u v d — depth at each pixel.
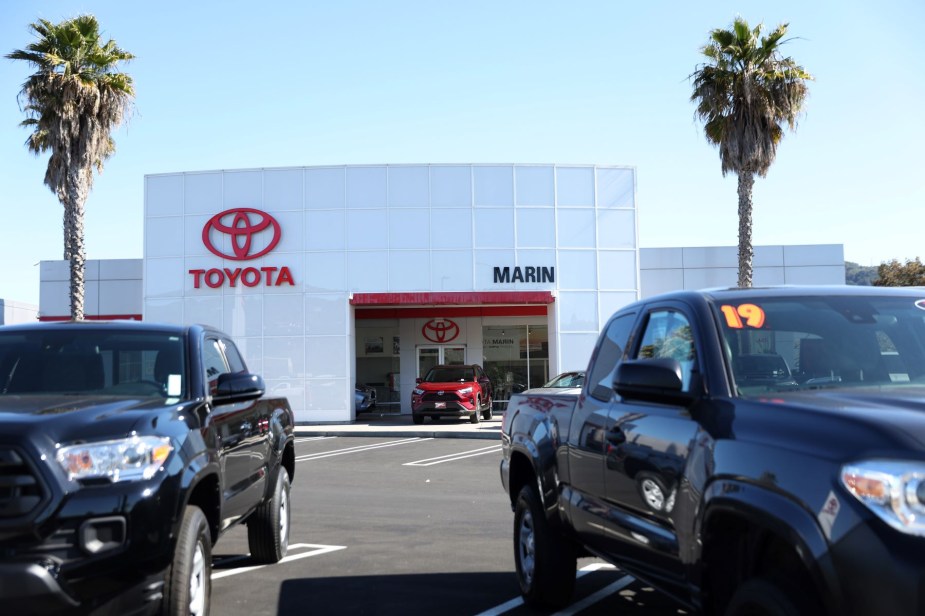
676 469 3.72
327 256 27.77
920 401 3.03
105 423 4.32
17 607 3.75
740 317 4.05
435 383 26.55
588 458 4.89
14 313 49.19
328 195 27.89
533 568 5.85
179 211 28.03
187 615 4.52
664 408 4.05
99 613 3.95
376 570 7.37
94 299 34.72
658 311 4.65
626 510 4.35
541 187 28.22
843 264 33.47
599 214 28.41
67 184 24.91
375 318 31.38
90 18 24.94
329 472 15.53
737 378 3.76
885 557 2.42
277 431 7.49
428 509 10.92
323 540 8.80
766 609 2.93
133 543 4.07
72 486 3.99
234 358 7.18
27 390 5.42
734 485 3.15
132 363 5.61
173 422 4.75
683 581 3.68
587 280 28.20
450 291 27.78
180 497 4.40
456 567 7.48
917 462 2.51
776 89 23.72
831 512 2.61
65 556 3.88
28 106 25.77
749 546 3.26
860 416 2.83
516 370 31.98
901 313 4.25
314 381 27.53
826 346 4.00
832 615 2.55
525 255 28.06
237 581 6.97
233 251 27.83
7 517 3.87
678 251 33.47
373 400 31.34
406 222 27.84
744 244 24.39
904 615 2.35
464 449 19.62
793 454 2.90
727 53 24.09
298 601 6.34
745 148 23.88
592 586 6.71
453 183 28.00
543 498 5.64
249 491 6.41
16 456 3.94
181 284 27.86
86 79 24.62
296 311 27.67
